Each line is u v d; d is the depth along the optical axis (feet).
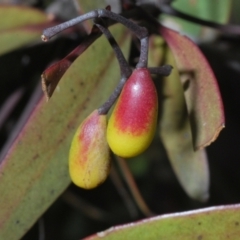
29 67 0.72
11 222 0.53
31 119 0.53
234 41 0.72
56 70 0.47
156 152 0.94
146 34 0.47
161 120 0.58
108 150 0.48
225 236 0.50
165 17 0.73
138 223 0.50
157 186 0.95
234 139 0.87
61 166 0.54
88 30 0.57
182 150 0.59
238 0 0.75
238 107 0.84
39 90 0.69
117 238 0.50
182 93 0.58
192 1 0.71
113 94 0.48
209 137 0.51
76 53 0.49
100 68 0.56
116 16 0.47
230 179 0.87
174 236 0.50
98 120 0.48
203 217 0.50
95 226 0.92
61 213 0.89
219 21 0.71
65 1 0.71
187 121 0.58
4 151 0.68
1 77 0.72
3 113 0.72
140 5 0.60
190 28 0.72
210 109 0.51
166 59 0.58
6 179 0.53
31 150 0.53
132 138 0.46
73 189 0.84
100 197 0.91
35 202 0.53
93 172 0.48
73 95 0.55
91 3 0.58
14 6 0.63
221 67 0.80
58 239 0.87
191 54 0.53
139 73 0.47
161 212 0.93
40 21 0.64
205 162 0.59
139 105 0.46
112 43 0.48
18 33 0.62
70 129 0.54
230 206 0.50
